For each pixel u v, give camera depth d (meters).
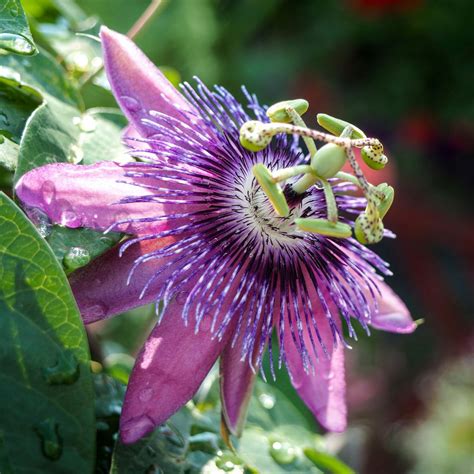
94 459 0.25
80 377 0.25
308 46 0.88
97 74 0.34
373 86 0.89
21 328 0.25
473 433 0.66
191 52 0.69
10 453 0.24
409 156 0.88
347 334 0.44
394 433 0.68
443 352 0.76
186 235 0.28
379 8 0.87
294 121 0.28
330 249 0.30
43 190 0.26
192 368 0.26
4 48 0.27
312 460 0.31
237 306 0.27
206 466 0.28
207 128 0.29
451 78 0.89
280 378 0.36
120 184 0.27
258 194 0.29
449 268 0.86
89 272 0.26
